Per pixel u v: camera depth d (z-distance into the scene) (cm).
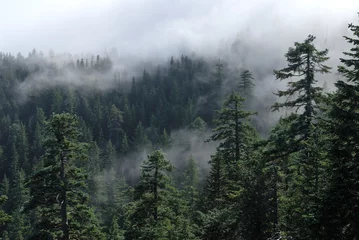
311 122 1844
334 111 1318
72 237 1981
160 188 2442
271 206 1766
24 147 9812
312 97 1908
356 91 1325
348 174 1248
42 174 1897
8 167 9381
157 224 2139
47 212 1980
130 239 2230
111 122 11931
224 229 1908
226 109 2894
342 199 1230
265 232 1722
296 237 1495
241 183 2052
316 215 1252
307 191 1617
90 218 2017
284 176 1841
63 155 1998
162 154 2358
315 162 1633
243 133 2869
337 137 1416
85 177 2047
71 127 2042
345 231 1254
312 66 1927
